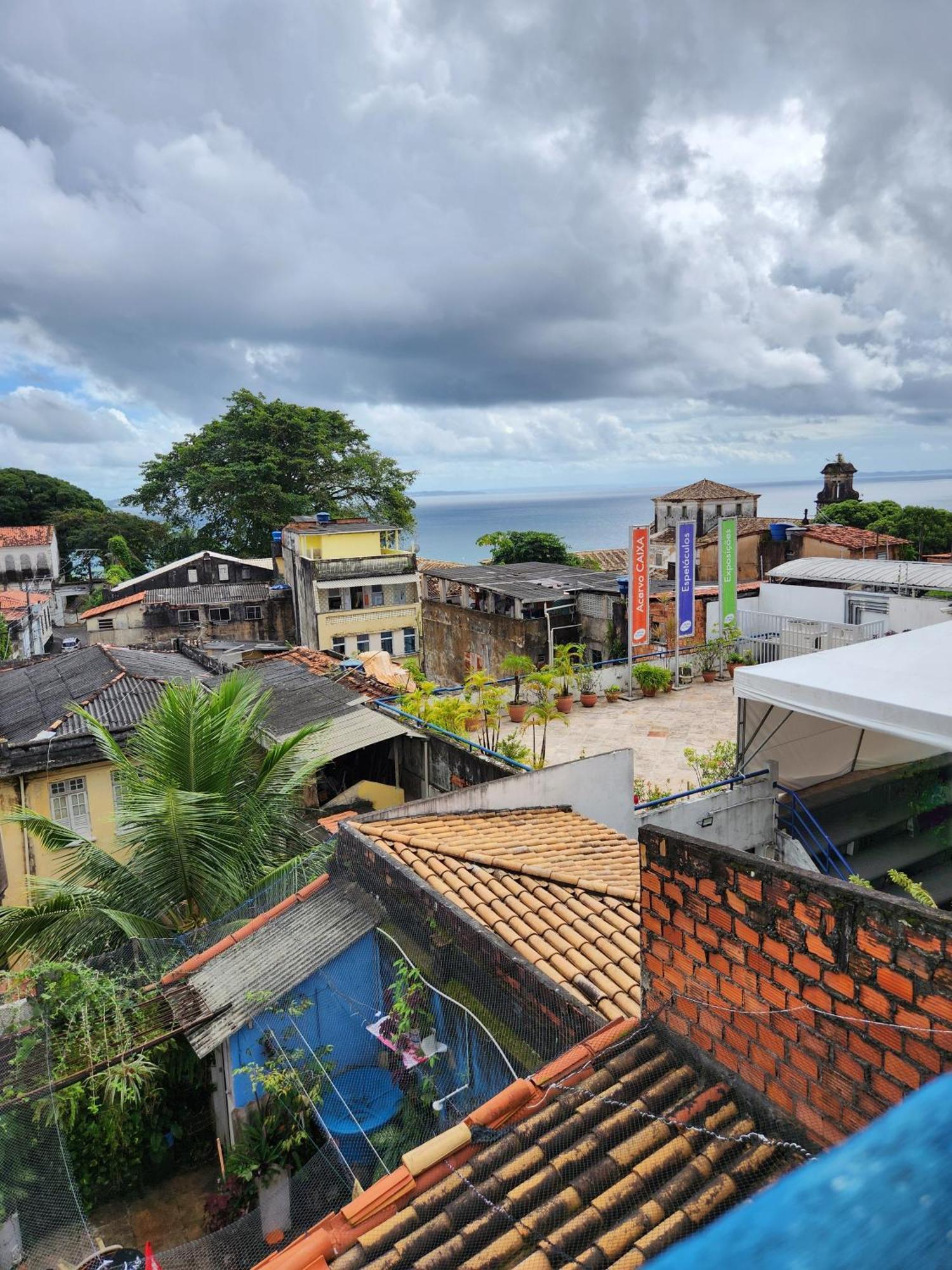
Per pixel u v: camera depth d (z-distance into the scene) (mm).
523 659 21391
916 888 9219
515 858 9680
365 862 9797
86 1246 8211
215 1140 10078
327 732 16031
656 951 5207
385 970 9008
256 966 9273
